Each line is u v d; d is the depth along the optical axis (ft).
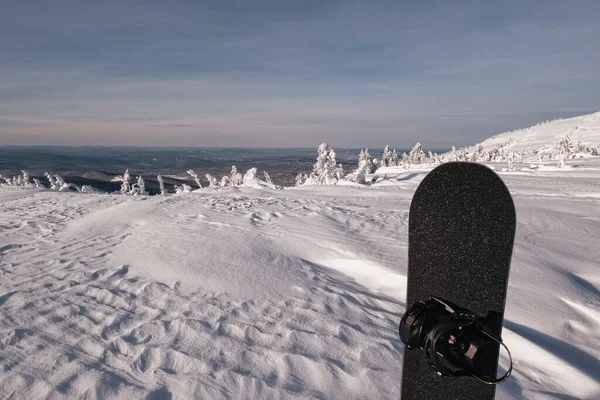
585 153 110.83
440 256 4.37
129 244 14.94
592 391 6.48
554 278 10.84
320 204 24.62
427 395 4.21
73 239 16.61
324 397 5.98
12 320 8.50
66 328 8.14
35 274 11.94
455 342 3.17
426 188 4.42
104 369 6.59
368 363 7.01
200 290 10.46
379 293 11.00
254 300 9.84
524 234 16.65
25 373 6.45
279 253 13.71
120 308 9.27
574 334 8.30
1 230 18.97
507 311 9.12
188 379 6.33
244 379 6.37
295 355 7.14
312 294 10.34
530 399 6.25
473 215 4.19
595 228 18.28
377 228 17.21
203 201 25.62
